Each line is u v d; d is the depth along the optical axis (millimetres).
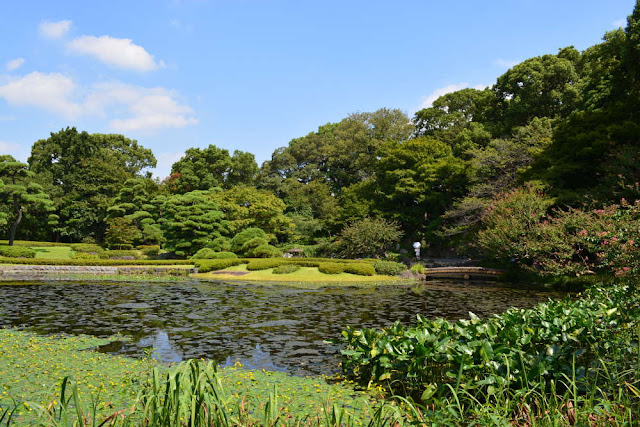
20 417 3895
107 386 4980
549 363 4637
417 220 36844
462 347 5012
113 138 56406
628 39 21438
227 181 55719
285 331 9195
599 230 14742
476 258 30750
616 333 5527
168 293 16047
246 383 5359
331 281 22078
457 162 35500
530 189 21031
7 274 22703
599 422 2961
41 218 42875
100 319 10383
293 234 41969
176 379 2502
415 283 21875
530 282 21438
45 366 5926
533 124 30781
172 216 34594
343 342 6543
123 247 37781
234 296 15383
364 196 40375
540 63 36438
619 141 20406
